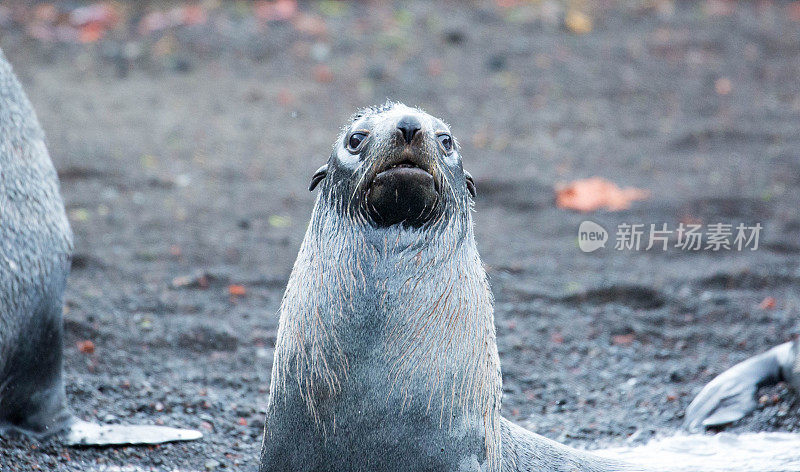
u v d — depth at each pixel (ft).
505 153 97.96
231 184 88.58
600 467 39.73
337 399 34.27
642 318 65.36
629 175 92.38
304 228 79.41
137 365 55.42
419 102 111.96
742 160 96.32
